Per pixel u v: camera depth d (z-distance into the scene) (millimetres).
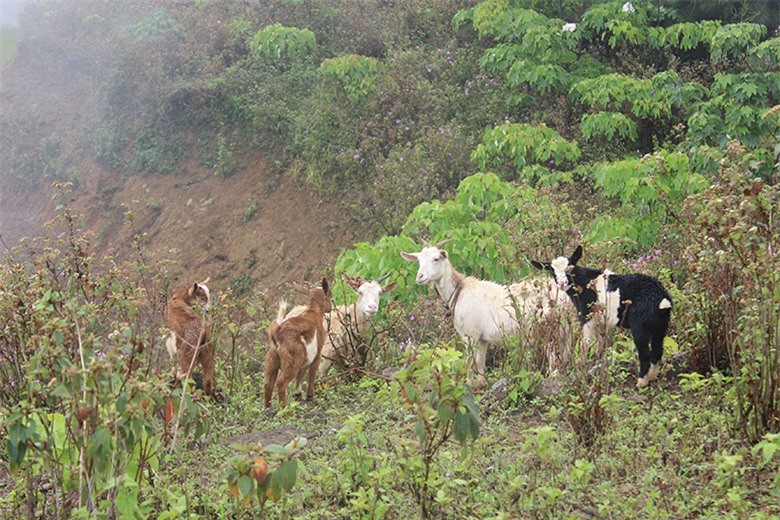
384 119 17438
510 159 15430
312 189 17641
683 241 9758
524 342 8031
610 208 12773
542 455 5180
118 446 4527
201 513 5430
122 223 19391
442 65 18625
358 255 10867
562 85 16234
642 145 15797
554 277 7668
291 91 19844
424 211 11734
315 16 21641
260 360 10523
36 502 5484
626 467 5621
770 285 5801
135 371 5043
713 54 15469
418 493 5184
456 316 8719
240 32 21750
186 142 20266
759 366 5895
